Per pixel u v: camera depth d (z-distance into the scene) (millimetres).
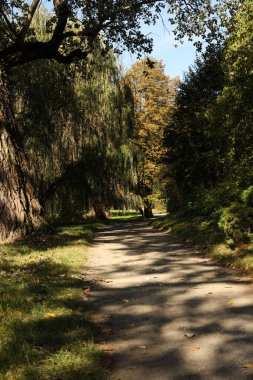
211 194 15789
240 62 13125
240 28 13062
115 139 31672
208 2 17812
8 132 14492
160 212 73750
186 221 18922
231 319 5078
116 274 8508
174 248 12391
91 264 9984
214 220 15203
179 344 4355
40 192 26266
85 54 17984
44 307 5535
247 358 3887
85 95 28891
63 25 16297
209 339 4449
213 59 20766
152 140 42031
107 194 32219
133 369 3789
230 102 13781
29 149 24906
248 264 8047
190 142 21344
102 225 31422
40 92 25188
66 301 5953
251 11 12945
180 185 24250
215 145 17359
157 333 4734
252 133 13898
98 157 29031
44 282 7172
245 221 9875
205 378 3539
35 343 4207
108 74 30641
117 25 18859
